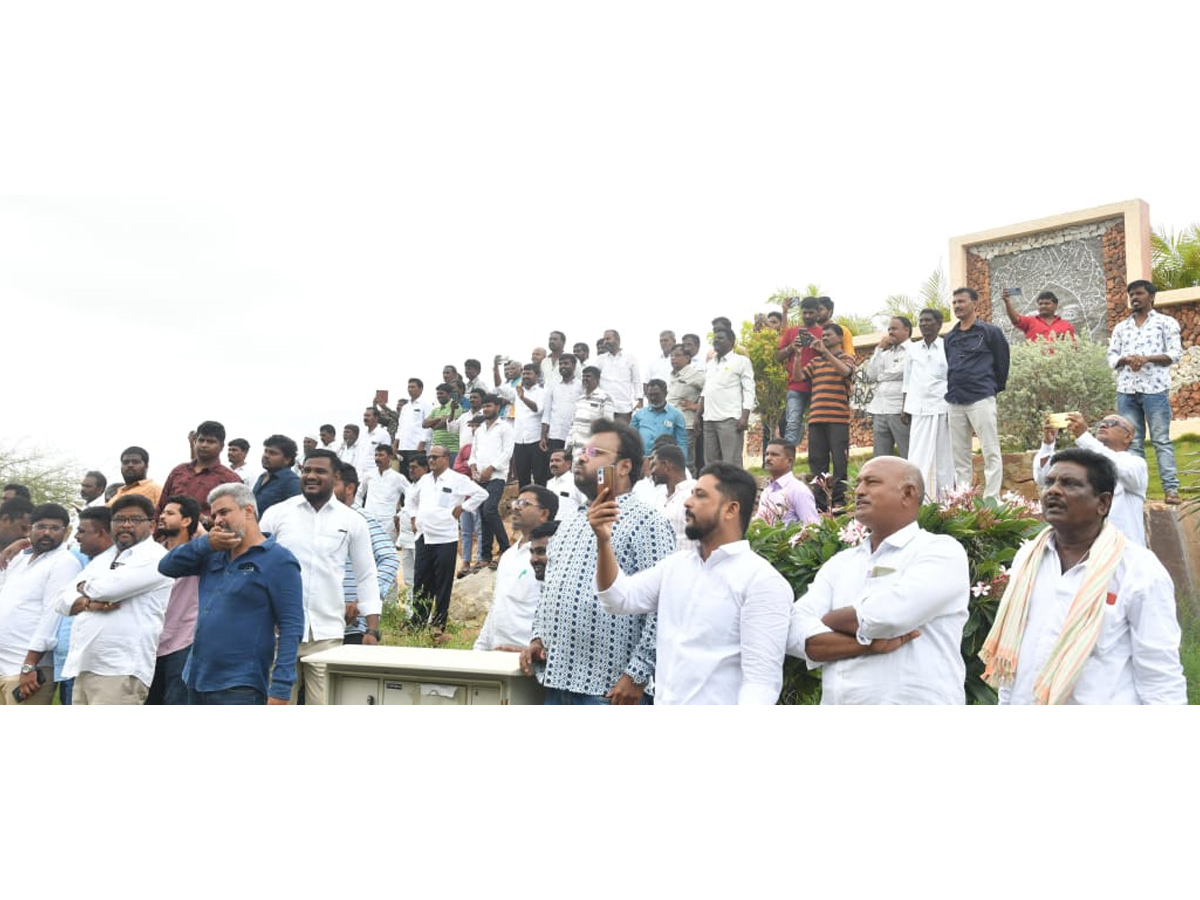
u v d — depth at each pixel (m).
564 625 4.79
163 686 6.57
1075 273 14.88
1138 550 3.91
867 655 4.02
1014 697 4.09
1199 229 14.97
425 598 11.20
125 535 6.22
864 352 15.77
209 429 8.12
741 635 4.12
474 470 12.95
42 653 7.16
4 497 8.53
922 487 4.18
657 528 4.90
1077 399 11.59
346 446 16.22
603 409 12.91
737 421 12.05
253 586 5.34
